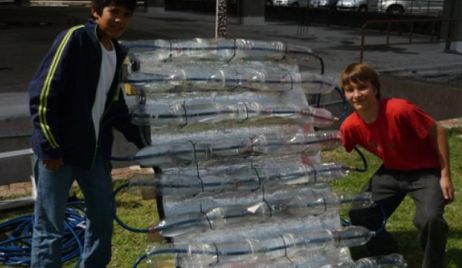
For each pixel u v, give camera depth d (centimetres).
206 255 291
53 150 265
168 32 1780
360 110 316
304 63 374
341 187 509
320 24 2217
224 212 308
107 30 272
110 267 363
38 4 3475
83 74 269
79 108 272
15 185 502
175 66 324
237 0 2158
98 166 296
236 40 338
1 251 377
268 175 323
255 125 334
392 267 332
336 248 321
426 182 319
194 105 314
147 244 392
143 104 311
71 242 384
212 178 313
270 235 313
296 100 342
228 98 327
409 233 420
